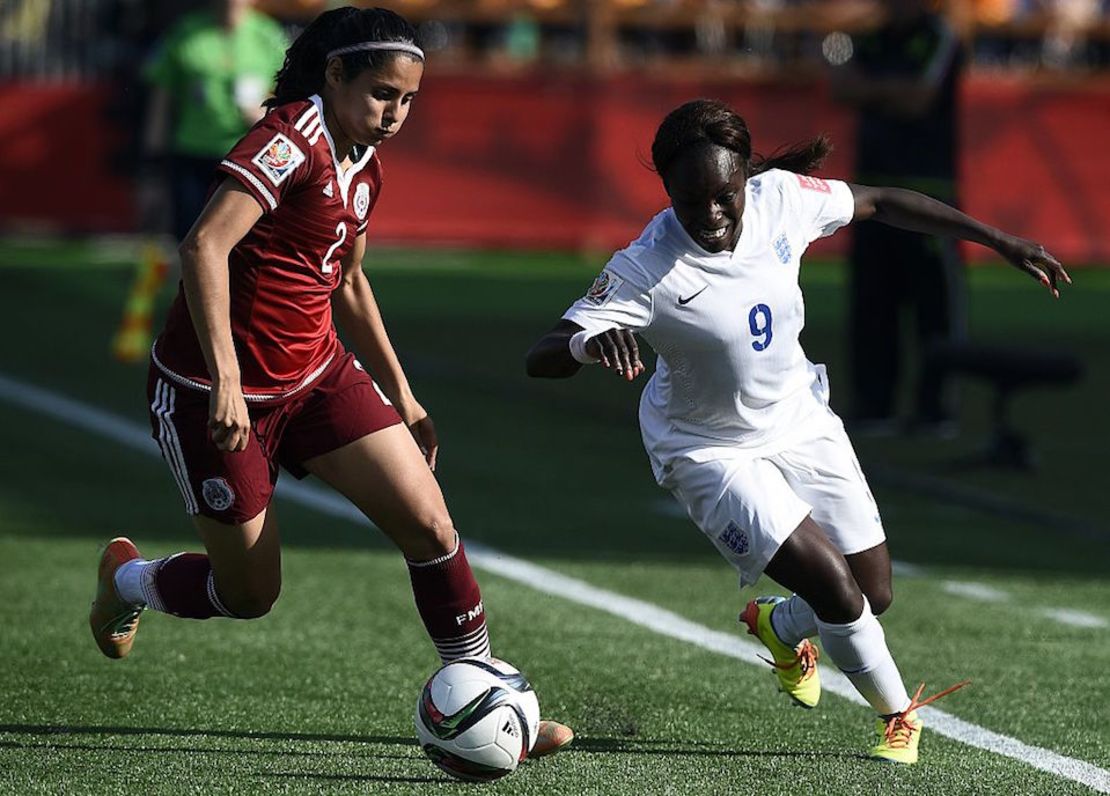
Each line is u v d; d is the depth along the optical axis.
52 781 16.66
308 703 20.14
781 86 73.19
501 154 73.75
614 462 37.41
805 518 17.94
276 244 16.45
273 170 16.00
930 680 22.02
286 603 25.19
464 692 16.56
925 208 18.58
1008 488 36.06
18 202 73.25
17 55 72.88
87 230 73.31
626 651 23.02
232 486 16.92
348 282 18.08
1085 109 74.12
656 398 18.86
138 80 67.00
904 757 18.19
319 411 17.17
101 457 35.88
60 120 73.06
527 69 73.69
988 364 38.22
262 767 17.38
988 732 19.66
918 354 41.44
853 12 77.38
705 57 77.56
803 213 18.12
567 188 74.06
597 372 48.97
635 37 78.25
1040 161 74.19
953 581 27.92
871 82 39.59
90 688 20.47
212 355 15.78
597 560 28.62
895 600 26.50
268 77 45.38
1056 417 44.75
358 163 16.72
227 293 15.88
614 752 18.39
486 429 40.59
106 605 19.12
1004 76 75.19
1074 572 28.81
